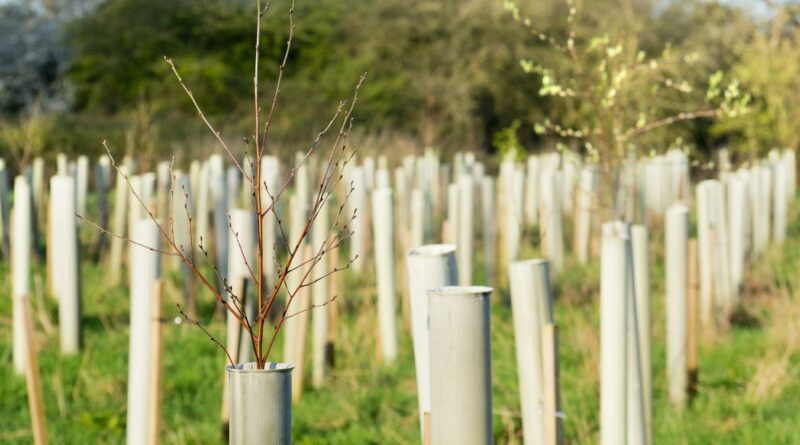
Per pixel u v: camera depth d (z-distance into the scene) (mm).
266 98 31547
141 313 5105
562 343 7641
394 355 7410
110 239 10750
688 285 6246
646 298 5289
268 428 2752
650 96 16688
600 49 7438
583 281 9766
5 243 10609
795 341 7457
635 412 4480
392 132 27875
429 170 13484
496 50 30344
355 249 9961
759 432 5539
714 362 7242
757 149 22016
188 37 34469
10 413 6102
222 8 34062
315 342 6828
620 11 26438
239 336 5625
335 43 33938
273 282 8086
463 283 9344
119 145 20500
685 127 23594
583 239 11469
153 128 19094
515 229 9680
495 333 7773
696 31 26703
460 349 2977
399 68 31812
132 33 34250
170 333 7965
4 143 18641
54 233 7402
